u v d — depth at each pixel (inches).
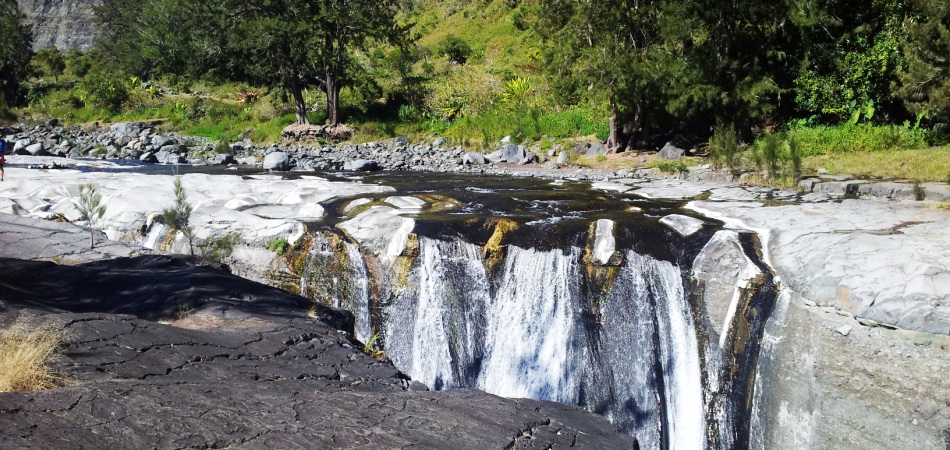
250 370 189.8
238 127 1304.1
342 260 432.8
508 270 405.4
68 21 4456.2
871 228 390.3
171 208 409.7
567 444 151.7
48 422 132.3
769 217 430.9
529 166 840.9
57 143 1131.3
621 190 590.2
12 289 245.9
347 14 1179.9
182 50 1587.1
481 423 155.1
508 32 1658.5
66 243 349.7
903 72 653.3
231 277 292.2
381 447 137.2
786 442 324.2
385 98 1366.9
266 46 1167.0
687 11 773.9
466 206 500.4
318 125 1236.5
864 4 764.0
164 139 1080.8
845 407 304.7
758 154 649.6
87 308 247.3
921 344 287.3
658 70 771.4
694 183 621.6
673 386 364.8
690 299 367.2
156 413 142.7
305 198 538.3
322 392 175.2
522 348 396.2
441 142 1058.7
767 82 753.6
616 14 794.2
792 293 335.0
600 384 378.3
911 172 570.9
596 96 822.5
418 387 202.5
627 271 382.6
